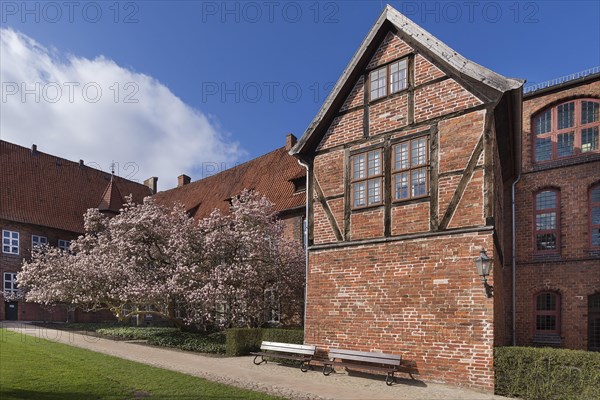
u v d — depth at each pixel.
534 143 15.17
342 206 11.29
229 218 16.45
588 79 13.98
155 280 15.72
